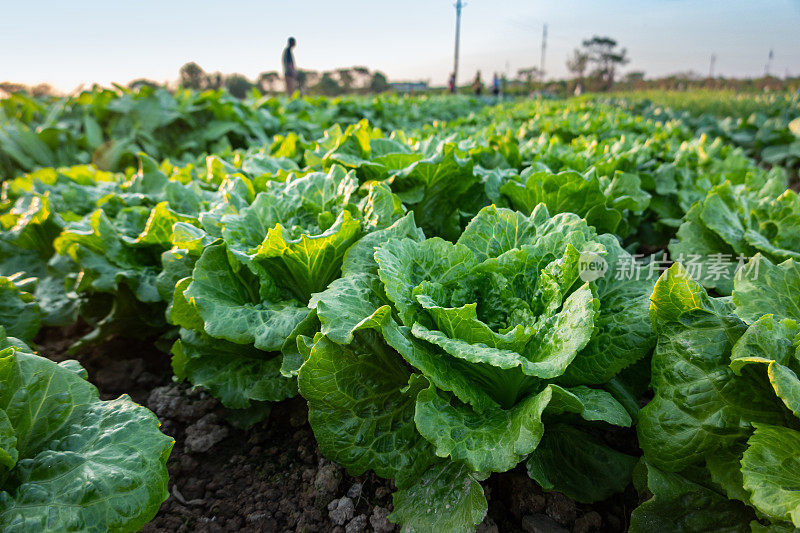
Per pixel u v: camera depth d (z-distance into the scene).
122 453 2.01
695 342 2.10
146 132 9.99
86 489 1.86
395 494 2.32
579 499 2.32
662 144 8.01
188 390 3.58
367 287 2.54
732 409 1.99
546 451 2.46
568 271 2.34
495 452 1.98
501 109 19.05
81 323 4.57
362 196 3.54
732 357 1.96
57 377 2.23
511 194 3.91
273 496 2.77
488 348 2.11
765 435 1.85
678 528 2.02
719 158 7.30
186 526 2.60
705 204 3.82
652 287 2.60
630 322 2.44
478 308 2.56
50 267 4.28
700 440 2.02
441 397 2.23
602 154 5.96
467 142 5.07
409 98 22.08
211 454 3.07
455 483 2.21
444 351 2.29
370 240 2.74
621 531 2.37
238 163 5.46
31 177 5.57
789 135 10.24
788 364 1.95
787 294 2.54
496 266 2.54
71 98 10.57
